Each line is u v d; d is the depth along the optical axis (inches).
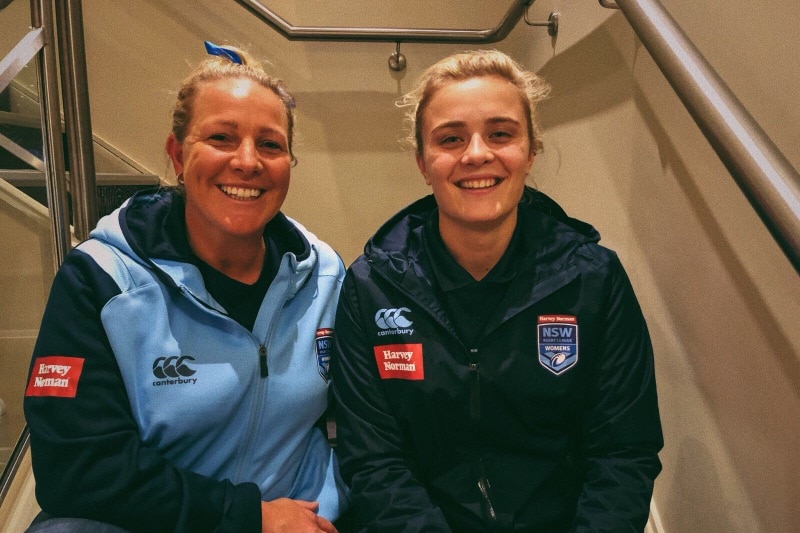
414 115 44.4
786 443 36.1
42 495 36.2
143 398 39.1
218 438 41.3
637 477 39.2
